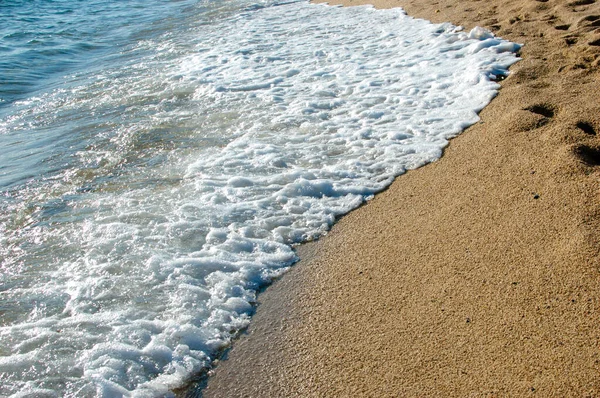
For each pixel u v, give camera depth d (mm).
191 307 3018
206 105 6125
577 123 4090
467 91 5402
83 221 3949
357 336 2686
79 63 8945
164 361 2666
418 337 2602
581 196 3311
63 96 7023
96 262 3449
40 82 7953
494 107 4879
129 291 3164
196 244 3590
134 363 2652
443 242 3279
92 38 10688
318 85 6402
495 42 6352
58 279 3318
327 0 12203
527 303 2662
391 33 8117
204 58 8172
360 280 3104
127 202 4176
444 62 6352
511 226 3254
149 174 4617
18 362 2684
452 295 2830
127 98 6652
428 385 2328
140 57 8750
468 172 3992
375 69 6656
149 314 2975
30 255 3580
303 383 2469
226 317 2945
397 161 4445
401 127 4984
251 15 11477
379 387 2369
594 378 2193
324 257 3391
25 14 13750
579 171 3537
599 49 5277
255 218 3875
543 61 5488
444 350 2496
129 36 10594
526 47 5992
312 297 3039
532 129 4230
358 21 9398
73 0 15906
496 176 3820
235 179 4395
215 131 5387
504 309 2658
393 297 2910
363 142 4844
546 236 3086
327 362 2561
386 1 10539
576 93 4609
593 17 6180
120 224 3863
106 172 4727
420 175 4164
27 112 6527
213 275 3277
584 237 2971
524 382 2246
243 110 5867
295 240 3611
